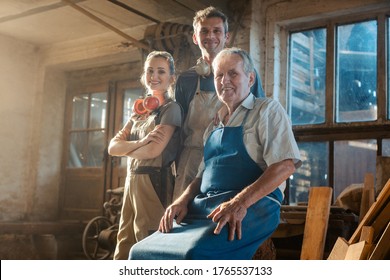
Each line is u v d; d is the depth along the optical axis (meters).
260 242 2.04
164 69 2.78
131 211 2.75
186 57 5.57
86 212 7.90
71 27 7.20
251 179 2.09
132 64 7.62
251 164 2.09
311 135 5.48
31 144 8.09
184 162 2.74
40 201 8.02
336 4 5.31
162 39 5.63
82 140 8.15
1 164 7.72
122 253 2.71
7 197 7.79
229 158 2.11
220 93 2.21
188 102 2.85
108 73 7.90
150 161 2.68
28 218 7.91
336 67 5.44
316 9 5.43
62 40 7.80
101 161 7.87
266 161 2.04
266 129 2.07
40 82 8.10
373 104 5.18
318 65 5.54
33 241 7.32
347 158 5.24
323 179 5.35
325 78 5.47
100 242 6.23
